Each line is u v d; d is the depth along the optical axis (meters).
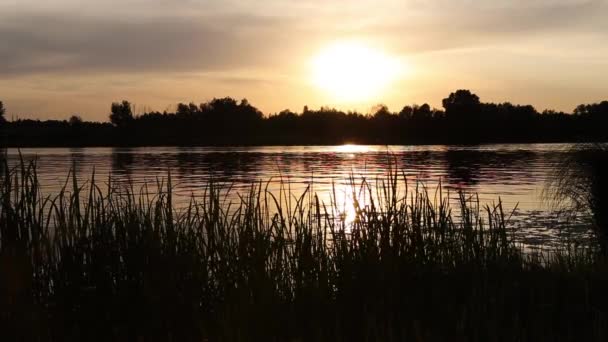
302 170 44.06
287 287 6.11
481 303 5.64
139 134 131.75
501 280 6.38
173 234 6.14
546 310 5.70
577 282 6.58
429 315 5.63
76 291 5.72
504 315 5.63
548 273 6.88
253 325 5.33
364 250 6.39
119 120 131.38
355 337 5.30
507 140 107.38
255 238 6.16
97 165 52.78
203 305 5.87
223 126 133.25
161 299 5.62
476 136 107.25
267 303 5.52
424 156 66.00
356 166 49.00
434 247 6.92
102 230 6.02
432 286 6.18
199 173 40.44
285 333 5.33
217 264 6.11
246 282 5.80
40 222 5.91
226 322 5.20
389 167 6.96
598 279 6.73
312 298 5.80
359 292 5.95
